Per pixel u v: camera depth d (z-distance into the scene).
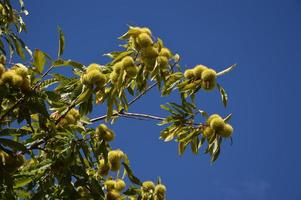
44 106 4.37
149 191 5.43
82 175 4.78
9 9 6.02
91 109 4.57
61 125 4.80
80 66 4.60
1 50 5.52
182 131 5.40
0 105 4.36
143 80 4.73
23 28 6.16
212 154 5.16
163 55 4.60
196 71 5.07
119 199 5.19
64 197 4.77
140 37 4.51
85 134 4.80
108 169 5.11
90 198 5.03
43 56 4.52
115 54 4.74
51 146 4.83
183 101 5.29
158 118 5.36
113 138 4.86
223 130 5.11
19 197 4.88
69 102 4.66
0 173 4.52
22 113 4.39
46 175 4.81
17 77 4.26
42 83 4.60
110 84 4.67
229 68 5.05
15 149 4.41
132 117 5.34
